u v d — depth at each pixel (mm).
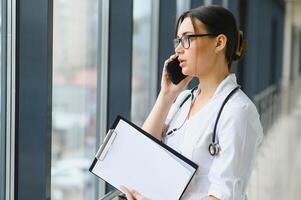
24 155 1923
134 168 1564
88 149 3125
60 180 3057
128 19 2799
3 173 1936
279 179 5703
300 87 21766
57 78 2926
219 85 1601
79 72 3213
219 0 5332
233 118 1518
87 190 3082
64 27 2998
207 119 1574
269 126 10289
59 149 3123
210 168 1559
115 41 2812
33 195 1945
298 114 13234
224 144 1515
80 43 3148
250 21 7926
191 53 1568
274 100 12586
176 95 1775
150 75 3764
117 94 2846
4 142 1916
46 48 1870
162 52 3721
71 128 3273
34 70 1878
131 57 2826
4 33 1865
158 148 1561
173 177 1535
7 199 1946
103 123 2869
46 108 1898
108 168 1584
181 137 1653
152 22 3730
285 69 17297
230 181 1490
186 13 1598
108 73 2832
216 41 1569
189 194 1570
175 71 1754
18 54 1868
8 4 1854
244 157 1516
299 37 22547
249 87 8352
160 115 1761
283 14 17172
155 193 1539
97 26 2850
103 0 2801
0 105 1896
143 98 3803
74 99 3252
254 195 4977
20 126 1906
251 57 8414
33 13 1856
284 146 7914
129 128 1590
